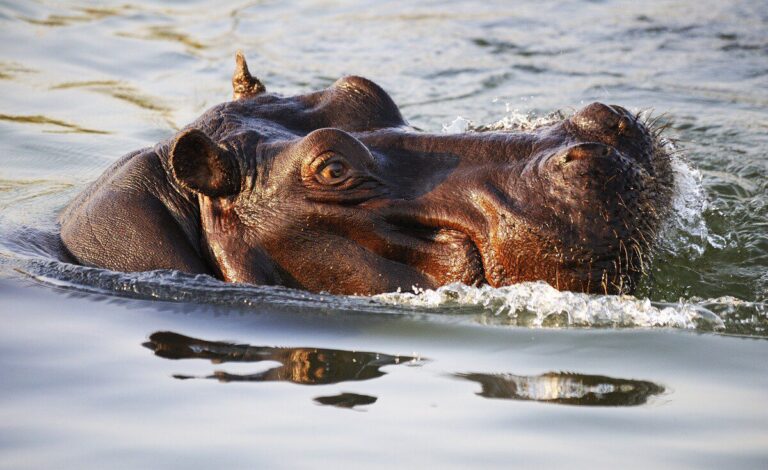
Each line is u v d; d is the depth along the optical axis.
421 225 16.25
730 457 12.23
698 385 14.08
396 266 16.45
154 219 17.45
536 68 32.66
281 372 14.42
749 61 33.03
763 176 24.69
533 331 15.68
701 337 15.65
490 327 15.78
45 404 13.54
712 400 13.66
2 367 14.56
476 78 31.66
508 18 37.72
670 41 34.94
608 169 15.26
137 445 12.48
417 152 16.81
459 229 16.02
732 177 24.64
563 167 15.41
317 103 18.02
